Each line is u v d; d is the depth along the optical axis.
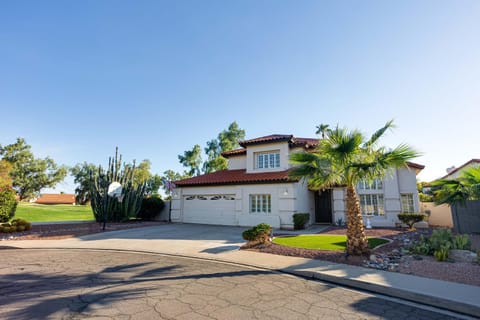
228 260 7.54
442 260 6.88
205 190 18.89
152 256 8.31
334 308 4.09
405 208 15.93
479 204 11.14
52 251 9.20
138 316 3.67
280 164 17.77
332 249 8.45
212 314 3.77
